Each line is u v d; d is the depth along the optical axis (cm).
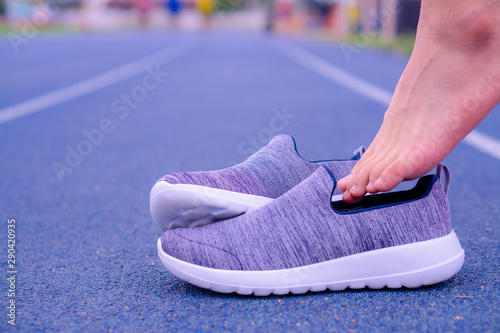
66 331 107
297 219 126
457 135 127
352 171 136
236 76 772
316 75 756
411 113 130
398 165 127
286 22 3014
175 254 128
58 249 163
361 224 125
